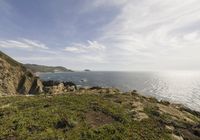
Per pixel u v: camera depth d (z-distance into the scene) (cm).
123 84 17575
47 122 2306
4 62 7931
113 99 3941
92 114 2788
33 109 2822
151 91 14100
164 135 2392
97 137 2059
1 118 2458
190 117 3875
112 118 2716
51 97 3878
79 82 17538
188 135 2662
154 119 2923
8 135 1962
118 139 2091
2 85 7219
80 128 2228
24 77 8325
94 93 4769
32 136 1962
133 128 2422
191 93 13775
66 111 2731
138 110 3222
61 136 1998
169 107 4219
